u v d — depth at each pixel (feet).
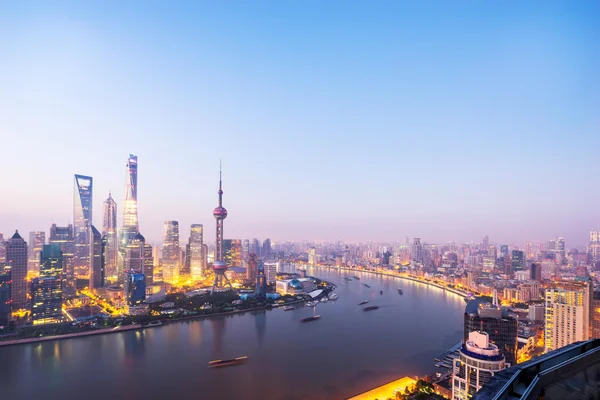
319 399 527.81
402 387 555.28
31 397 540.93
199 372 635.66
